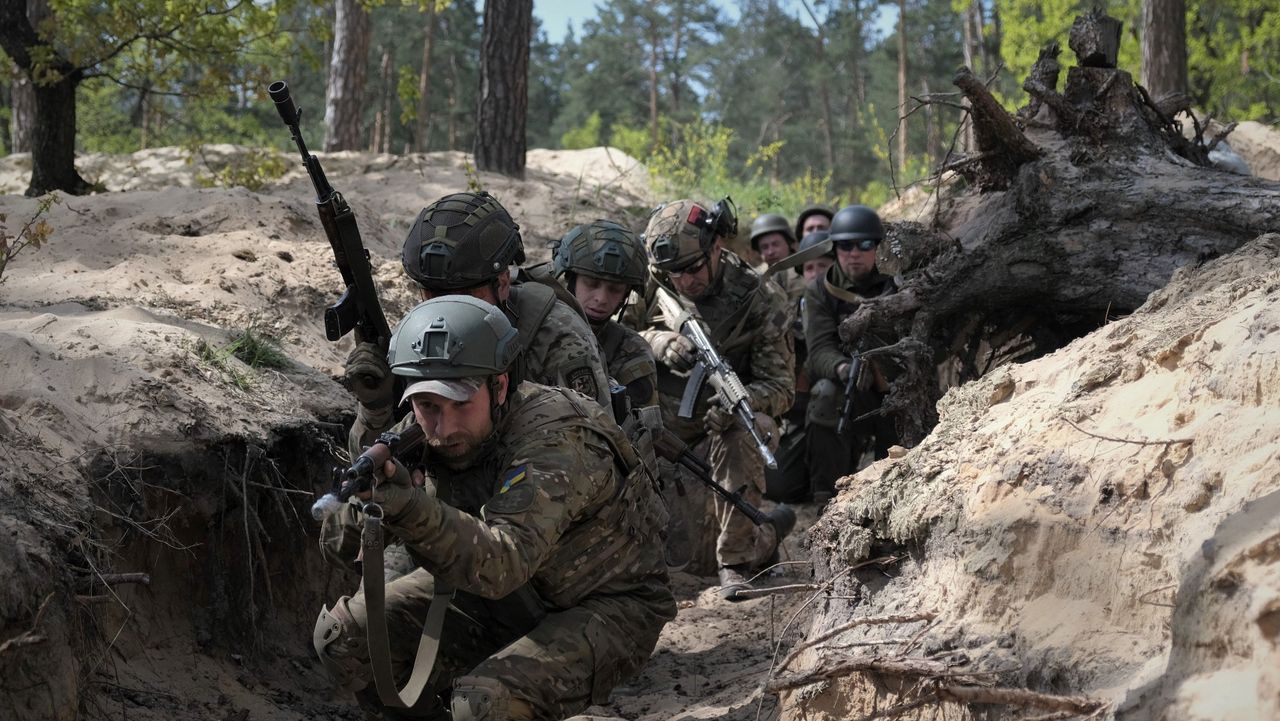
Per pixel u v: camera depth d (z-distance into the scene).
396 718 3.67
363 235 7.80
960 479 3.32
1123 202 5.26
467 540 2.91
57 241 6.21
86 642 3.70
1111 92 5.59
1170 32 15.21
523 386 3.28
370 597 2.90
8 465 3.73
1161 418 2.96
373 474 2.79
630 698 4.84
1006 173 5.74
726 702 4.45
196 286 5.90
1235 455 2.63
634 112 66.81
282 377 5.28
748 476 6.19
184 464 4.31
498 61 12.11
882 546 3.51
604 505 3.36
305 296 6.23
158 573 4.23
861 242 7.01
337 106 16.97
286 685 4.52
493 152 12.21
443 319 3.07
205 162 12.32
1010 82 27.80
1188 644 2.33
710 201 13.53
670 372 6.21
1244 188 5.09
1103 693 2.56
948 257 5.62
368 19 17.11
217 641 4.40
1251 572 2.26
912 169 18.03
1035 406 3.44
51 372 4.36
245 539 4.62
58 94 9.52
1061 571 2.86
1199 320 3.27
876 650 3.16
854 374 6.77
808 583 4.02
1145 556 2.68
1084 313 5.55
